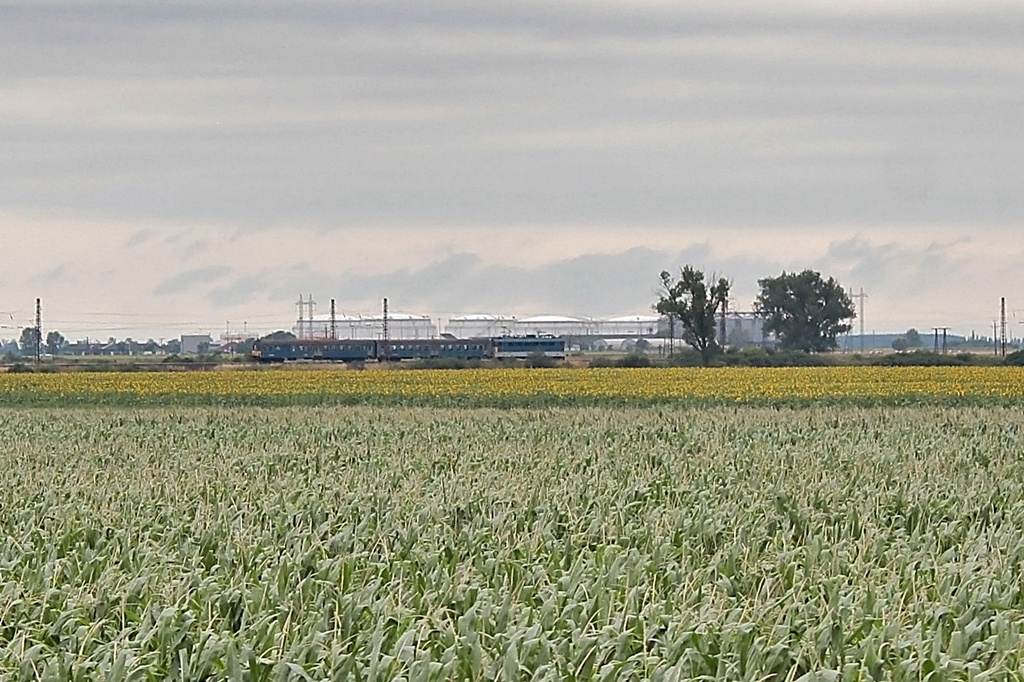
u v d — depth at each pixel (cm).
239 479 8875
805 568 5444
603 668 3859
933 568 5331
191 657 4056
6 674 3991
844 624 4372
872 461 10075
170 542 6153
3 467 10219
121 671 3891
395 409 17975
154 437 13350
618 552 5644
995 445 11681
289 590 5003
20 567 5625
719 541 6369
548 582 5150
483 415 16562
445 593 4819
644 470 9456
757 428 13650
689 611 4409
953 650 4206
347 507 7206
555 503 7338
